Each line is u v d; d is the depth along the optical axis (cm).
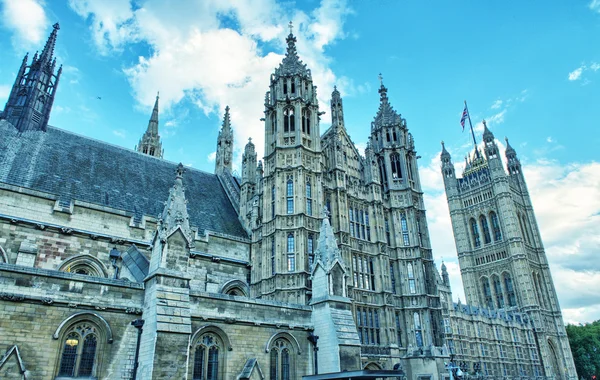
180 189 2964
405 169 4850
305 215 3681
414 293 4250
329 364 2964
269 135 4169
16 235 2894
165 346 2302
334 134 4441
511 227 16588
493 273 16888
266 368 2822
